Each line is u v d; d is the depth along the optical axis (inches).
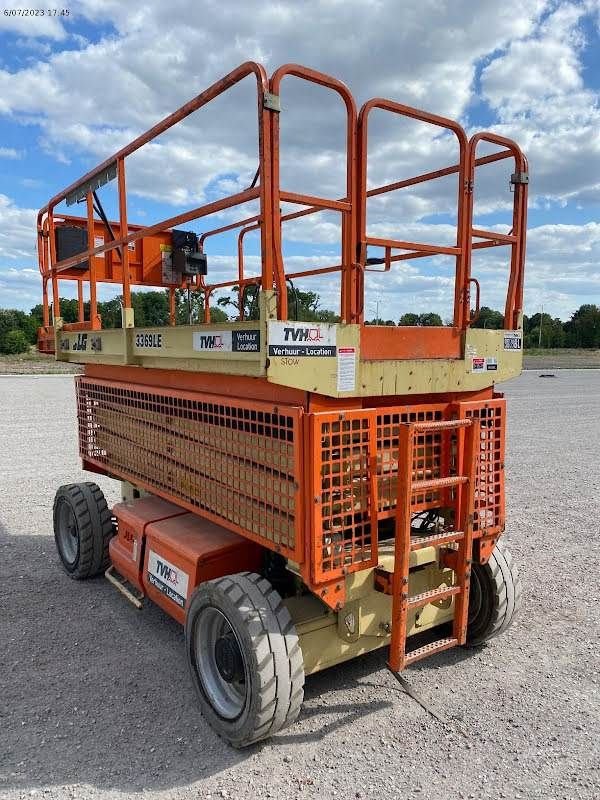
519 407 653.3
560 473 339.0
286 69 96.8
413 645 151.4
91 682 134.8
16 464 352.2
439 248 124.3
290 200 101.0
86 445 205.2
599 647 151.0
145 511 163.5
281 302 98.8
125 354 154.0
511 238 136.3
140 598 171.0
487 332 134.4
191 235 247.0
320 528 103.9
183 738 115.5
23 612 169.9
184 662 143.8
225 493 127.5
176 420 145.3
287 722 110.0
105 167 160.9
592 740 114.9
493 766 107.5
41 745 112.8
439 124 120.0
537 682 135.3
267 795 100.2
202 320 260.2
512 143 132.5
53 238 206.5
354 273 111.7
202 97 111.9
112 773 105.5
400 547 109.3
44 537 233.0
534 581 191.2
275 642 106.6
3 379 954.1
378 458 115.1
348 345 108.3
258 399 116.4
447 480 117.2
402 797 99.7
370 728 118.6
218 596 113.0
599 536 233.1
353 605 120.6
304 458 103.4
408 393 118.6
